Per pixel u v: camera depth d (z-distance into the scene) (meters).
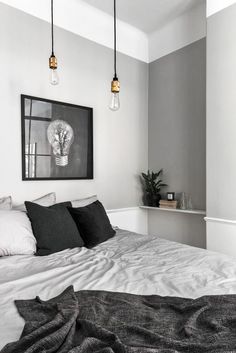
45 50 2.52
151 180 3.31
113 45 3.12
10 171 2.27
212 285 1.21
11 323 0.89
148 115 3.56
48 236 1.80
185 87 3.10
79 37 2.79
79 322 0.85
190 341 0.76
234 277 1.30
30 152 2.40
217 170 2.35
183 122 3.13
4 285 1.21
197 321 0.87
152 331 0.81
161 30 3.35
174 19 3.15
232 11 2.22
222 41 2.29
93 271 1.42
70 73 2.71
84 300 1.03
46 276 1.34
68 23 2.70
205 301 0.99
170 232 3.27
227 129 2.27
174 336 0.79
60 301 1.01
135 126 3.40
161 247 1.89
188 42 3.04
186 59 3.08
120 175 3.22
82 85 2.82
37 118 2.45
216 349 0.71
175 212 3.21
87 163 2.85
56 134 2.58
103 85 3.02
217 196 2.35
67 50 2.69
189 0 2.77
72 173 2.71
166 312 0.96
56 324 0.80
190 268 1.44
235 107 2.21
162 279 1.30
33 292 1.15
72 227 1.97
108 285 1.23
